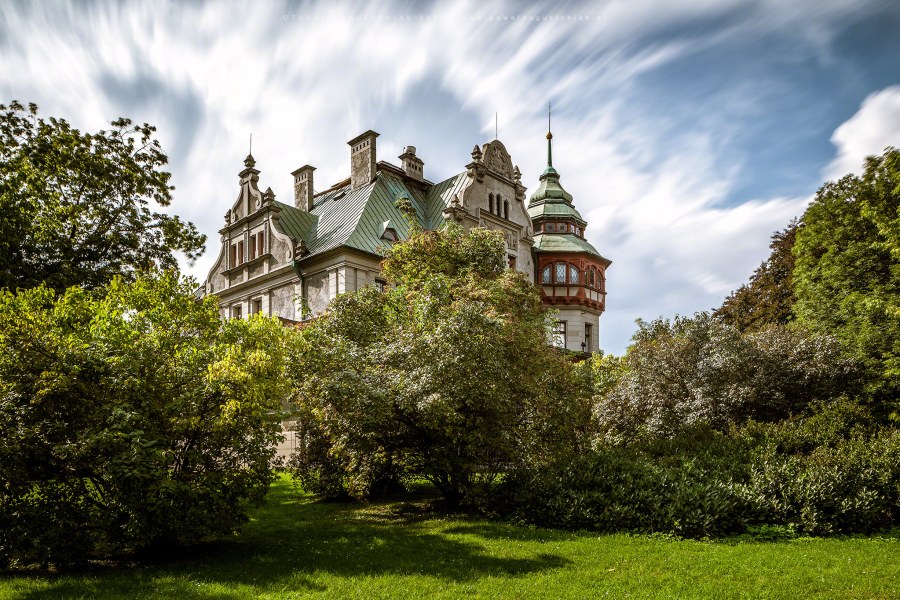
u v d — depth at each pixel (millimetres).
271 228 28859
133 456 7512
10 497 7840
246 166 31094
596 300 35938
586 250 35219
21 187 16859
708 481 10461
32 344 7934
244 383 8797
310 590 6973
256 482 9359
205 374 9047
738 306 34031
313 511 13234
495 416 12203
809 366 15391
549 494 11164
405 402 10961
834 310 21641
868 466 10750
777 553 8391
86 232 18688
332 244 26500
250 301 30391
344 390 10680
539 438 13570
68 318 9547
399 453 12781
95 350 8258
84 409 7996
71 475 8094
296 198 33781
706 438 13484
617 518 10062
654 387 15562
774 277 31844
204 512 8555
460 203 29328
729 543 9055
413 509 13133
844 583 7016
